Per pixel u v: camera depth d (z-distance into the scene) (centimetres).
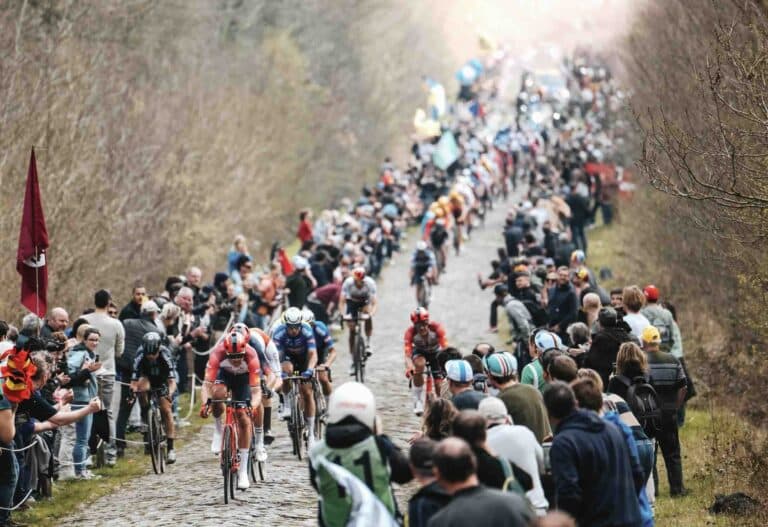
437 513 1820
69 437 4081
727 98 4091
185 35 11062
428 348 4734
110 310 4659
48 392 3675
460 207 10694
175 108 9912
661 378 3484
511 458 2320
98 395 4197
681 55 5694
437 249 9450
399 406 5178
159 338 4059
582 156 11381
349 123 15138
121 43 9088
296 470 4009
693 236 6116
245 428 3650
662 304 4447
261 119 11925
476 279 9512
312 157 13775
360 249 8531
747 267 4225
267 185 11581
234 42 13212
